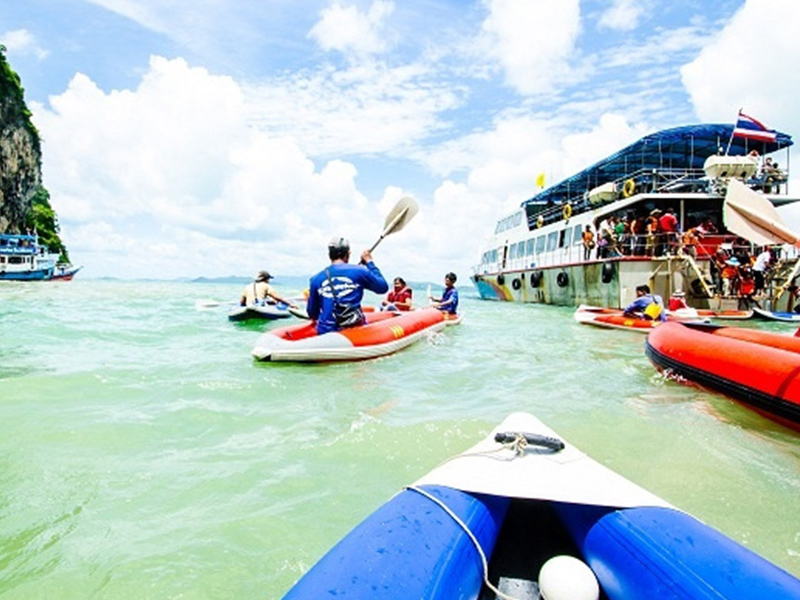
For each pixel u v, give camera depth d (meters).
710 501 2.56
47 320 10.23
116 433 3.35
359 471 2.83
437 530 1.51
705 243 16.19
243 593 1.78
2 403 3.96
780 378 3.87
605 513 1.67
